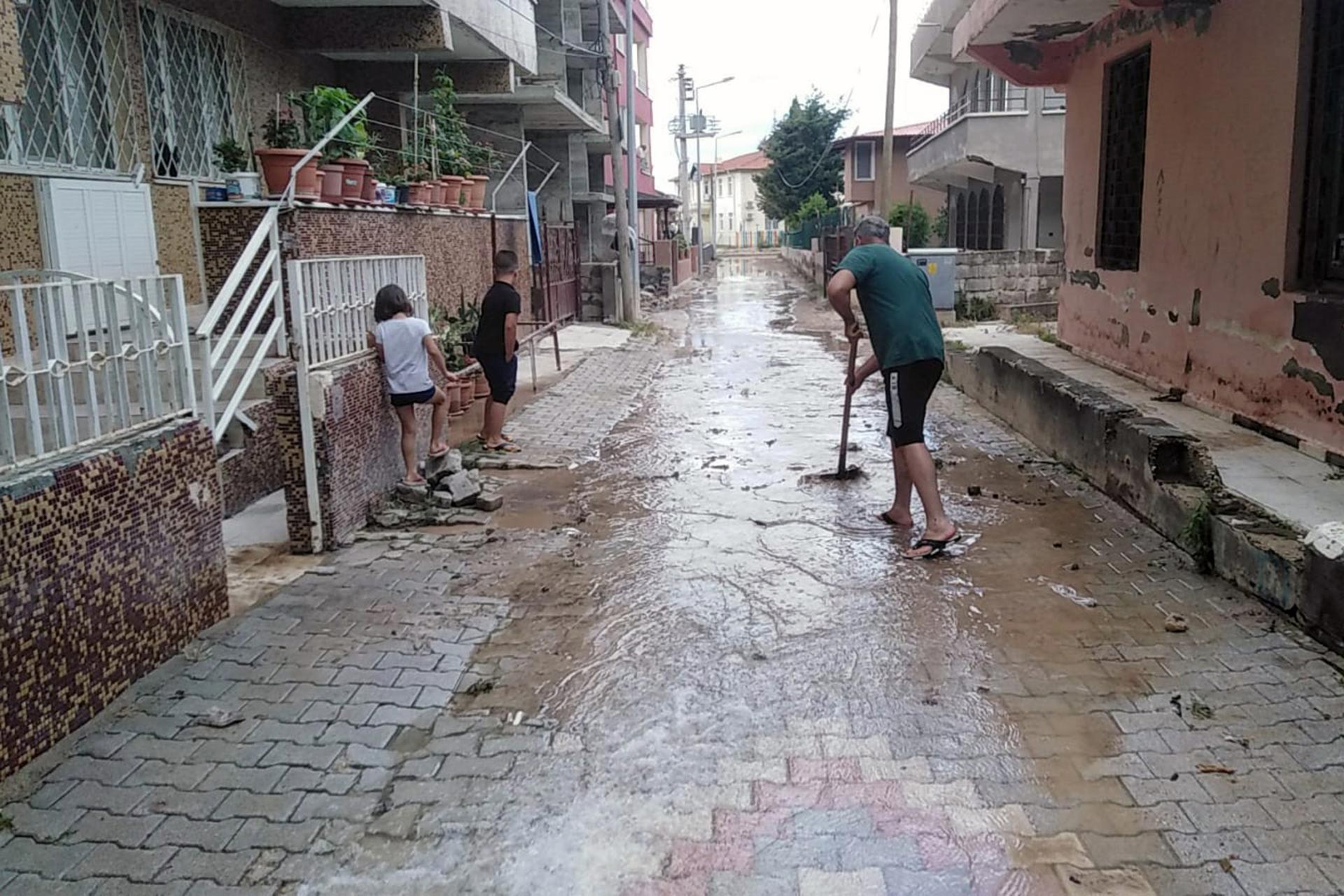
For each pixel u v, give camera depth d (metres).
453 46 11.99
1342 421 6.37
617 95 19.92
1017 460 8.28
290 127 7.91
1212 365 8.13
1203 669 4.35
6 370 3.74
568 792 3.54
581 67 23.30
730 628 4.91
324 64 12.66
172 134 9.26
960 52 12.10
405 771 3.68
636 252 21.62
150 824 3.37
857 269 6.25
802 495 7.32
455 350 9.41
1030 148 19.61
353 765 3.72
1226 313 7.86
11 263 7.14
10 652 3.62
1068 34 11.06
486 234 13.05
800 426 9.92
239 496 7.04
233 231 7.57
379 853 3.22
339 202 8.45
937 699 4.15
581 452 8.88
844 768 3.65
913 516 6.73
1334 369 6.44
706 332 19.56
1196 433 7.36
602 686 4.32
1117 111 10.43
